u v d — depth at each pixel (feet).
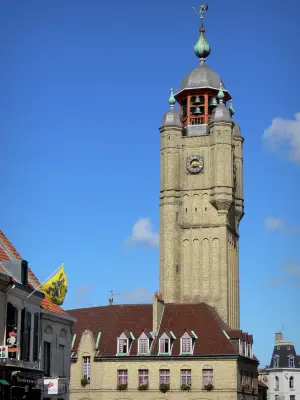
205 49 451.94
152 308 340.18
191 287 401.29
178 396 309.83
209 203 409.90
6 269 170.71
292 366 588.50
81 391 320.91
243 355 321.73
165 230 411.54
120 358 318.86
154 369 315.37
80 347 325.42
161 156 424.46
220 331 320.50
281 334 605.73
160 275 409.28
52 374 190.80
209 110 437.17
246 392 320.29
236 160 437.58
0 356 147.95
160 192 419.95
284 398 582.35
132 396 314.35
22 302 167.84
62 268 203.92
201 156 417.28
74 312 352.49
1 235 187.21
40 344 182.39
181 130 423.64
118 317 339.16
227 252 403.95
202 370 310.65
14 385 157.99
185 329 323.98
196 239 406.82
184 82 442.91
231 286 406.41
